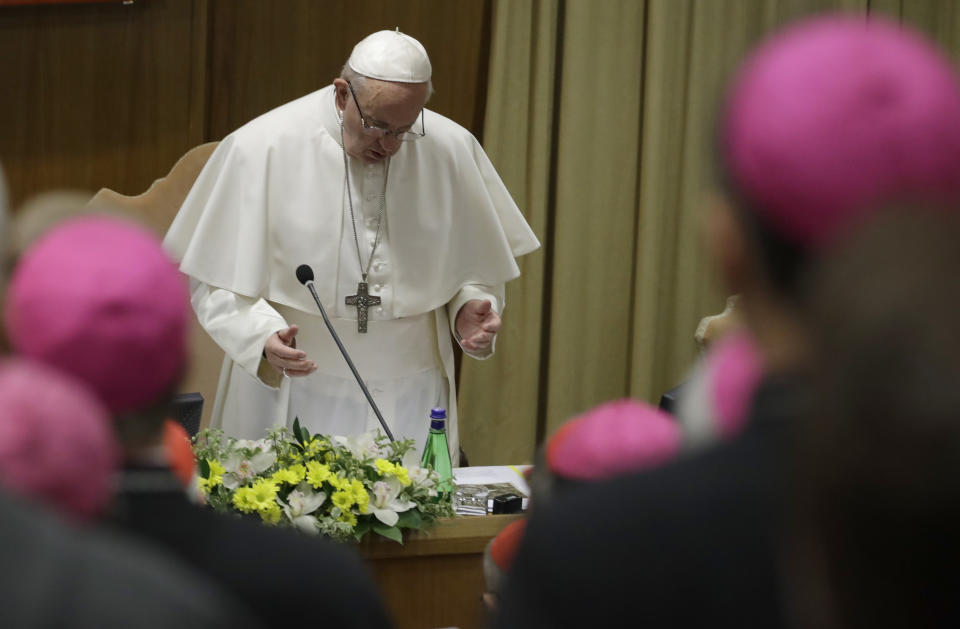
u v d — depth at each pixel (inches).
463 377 795.4
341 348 485.1
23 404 114.7
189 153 639.1
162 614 90.1
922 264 98.4
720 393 160.9
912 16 848.3
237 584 160.7
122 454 158.7
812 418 102.9
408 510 402.6
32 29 706.2
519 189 791.1
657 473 132.2
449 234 572.7
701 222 142.0
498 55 769.6
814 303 105.9
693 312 834.8
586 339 818.2
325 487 394.3
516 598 131.5
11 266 184.7
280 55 756.0
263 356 523.8
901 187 124.0
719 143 137.5
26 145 714.8
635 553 127.0
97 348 152.6
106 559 92.2
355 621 166.7
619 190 813.2
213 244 544.7
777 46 136.6
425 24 775.7
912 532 97.3
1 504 92.6
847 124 124.6
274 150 553.3
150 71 725.3
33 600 86.7
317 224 552.1
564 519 131.3
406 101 521.7
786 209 127.2
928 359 95.0
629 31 798.5
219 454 395.9
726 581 125.1
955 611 99.5
